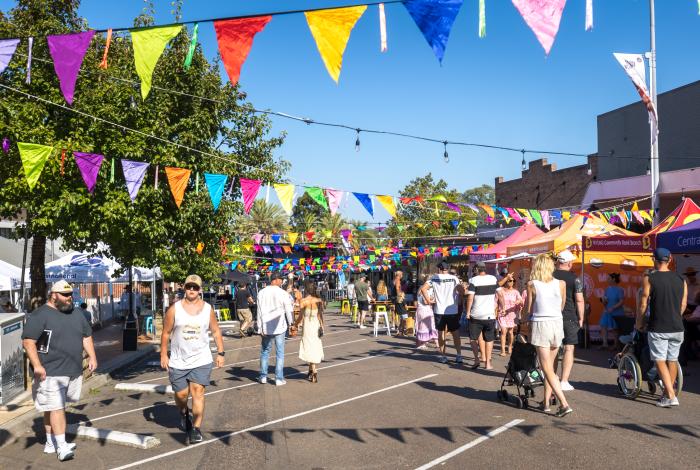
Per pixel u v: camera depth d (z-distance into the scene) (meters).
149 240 11.52
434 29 4.93
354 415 7.48
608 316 12.78
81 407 9.11
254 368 12.16
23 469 5.93
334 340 16.98
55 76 10.71
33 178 8.33
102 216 10.62
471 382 9.37
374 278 37.44
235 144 13.93
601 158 24.92
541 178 31.23
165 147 11.20
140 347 16.89
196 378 6.50
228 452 6.12
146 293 33.28
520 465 5.29
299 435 6.65
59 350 6.23
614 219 18.17
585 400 7.78
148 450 6.37
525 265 16.78
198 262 13.54
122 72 11.18
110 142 10.60
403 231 30.92
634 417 6.82
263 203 44.34
